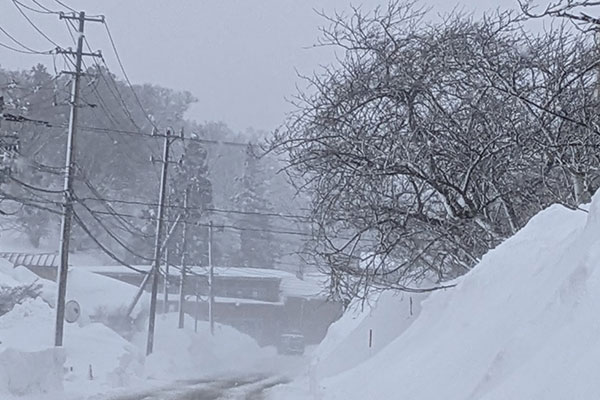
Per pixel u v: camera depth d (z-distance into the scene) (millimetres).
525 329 8742
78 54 35562
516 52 18750
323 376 24500
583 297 7832
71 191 35312
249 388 35656
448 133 19516
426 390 11188
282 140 20016
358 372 17312
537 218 14172
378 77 19703
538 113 17609
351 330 27578
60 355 30250
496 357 8742
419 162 19234
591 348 6918
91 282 64875
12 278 57562
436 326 14531
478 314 12547
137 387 34688
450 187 19297
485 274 14000
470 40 19219
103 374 35000
